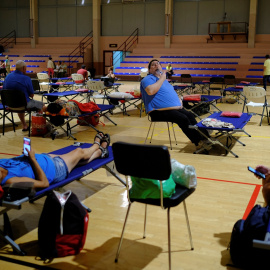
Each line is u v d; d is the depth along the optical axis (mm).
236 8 21297
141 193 2670
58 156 3291
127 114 9312
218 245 2895
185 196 2771
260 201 3768
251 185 4230
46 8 25234
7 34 26453
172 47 22625
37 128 6645
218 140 5496
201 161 5172
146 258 2701
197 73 20500
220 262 2652
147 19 23250
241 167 4906
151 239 2988
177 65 21125
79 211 2695
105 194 3955
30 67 23016
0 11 26281
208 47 21844
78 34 24812
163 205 2645
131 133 7031
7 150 5633
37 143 6148
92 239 2982
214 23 21797
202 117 8516
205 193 3973
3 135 6785
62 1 24781
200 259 2691
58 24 25141
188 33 22547
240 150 5762
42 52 24453
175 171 2838
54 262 2643
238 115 6051
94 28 23828
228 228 3182
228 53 21031
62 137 6645
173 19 22703
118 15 23750
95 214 3453
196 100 7191
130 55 23016
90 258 2699
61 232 2641
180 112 5637
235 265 2598
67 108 6332
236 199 3816
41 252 2756
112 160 3811
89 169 3445
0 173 2715
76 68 22344
